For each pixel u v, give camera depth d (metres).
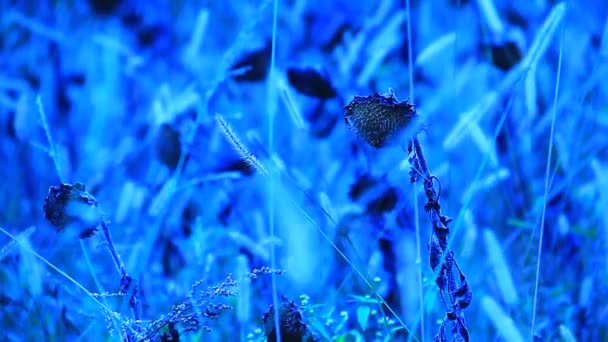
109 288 5.00
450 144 4.34
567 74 5.77
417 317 4.19
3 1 8.18
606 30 5.26
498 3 5.84
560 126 5.51
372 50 5.65
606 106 5.64
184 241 5.12
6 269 4.89
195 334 4.47
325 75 5.31
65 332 4.65
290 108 4.53
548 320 4.64
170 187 4.74
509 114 5.39
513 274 4.83
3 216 5.82
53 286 4.79
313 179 5.21
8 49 7.50
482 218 5.30
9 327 4.84
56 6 7.85
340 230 4.04
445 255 3.71
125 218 5.21
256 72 5.51
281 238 4.73
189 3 7.99
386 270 4.59
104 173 5.89
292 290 4.76
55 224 3.89
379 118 3.68
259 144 4.74
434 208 3.73
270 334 3.86
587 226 5.17
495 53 5.35
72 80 6.91
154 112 5.32
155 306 4.81
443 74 5.88
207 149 5.18
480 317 4.64
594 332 4.69
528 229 5.13
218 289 3.92
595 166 4.97
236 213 5.22
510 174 5.34
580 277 4.99
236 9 7.68
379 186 4.66
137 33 7.02
